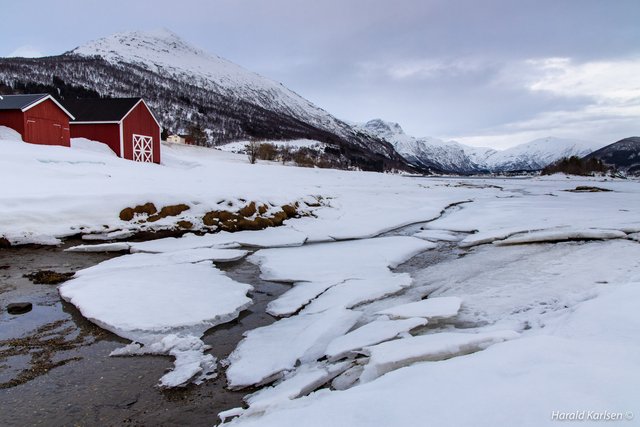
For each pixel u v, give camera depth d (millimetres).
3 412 4352
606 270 8555
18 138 24375
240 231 14391
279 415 3342
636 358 3461
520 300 7078
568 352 3725
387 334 5746
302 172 39625
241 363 5406
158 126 33906
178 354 5664
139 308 7000
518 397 2973
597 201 24828
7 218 11242
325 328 6348
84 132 30203
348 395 3535
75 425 4176
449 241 13602
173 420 4289
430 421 2865
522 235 12992
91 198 13086
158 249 11523
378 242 13242
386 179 45156
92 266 9617
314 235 14359
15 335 6184
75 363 5406
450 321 6336
